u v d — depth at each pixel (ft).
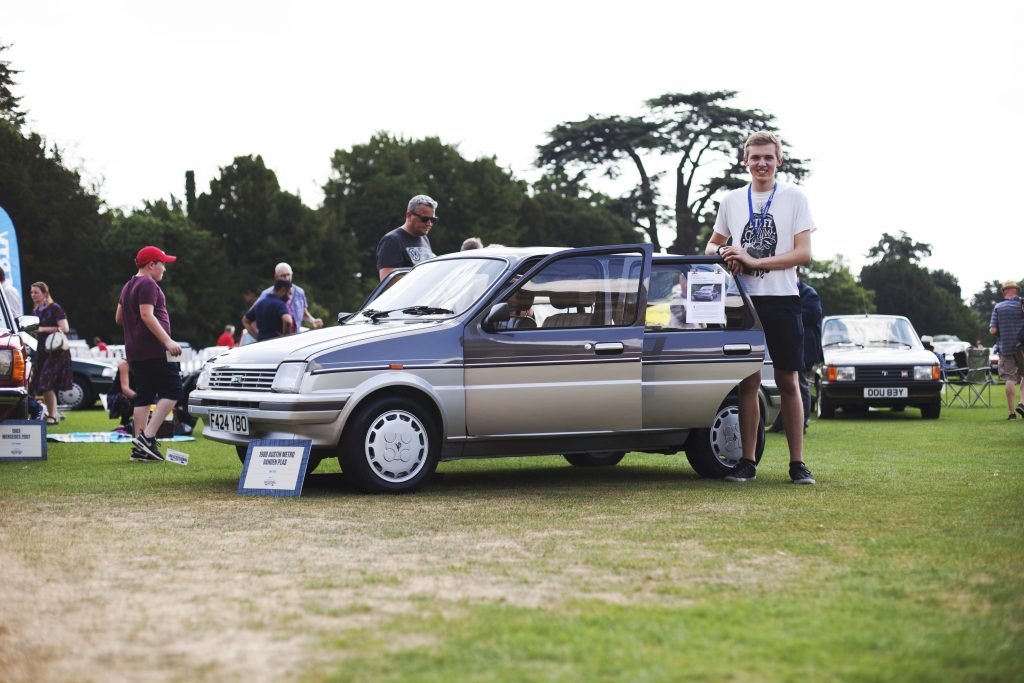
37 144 209.26
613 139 214.07
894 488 30.50
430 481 33.01
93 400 79.05
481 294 30.86
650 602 16.90
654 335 31.83
